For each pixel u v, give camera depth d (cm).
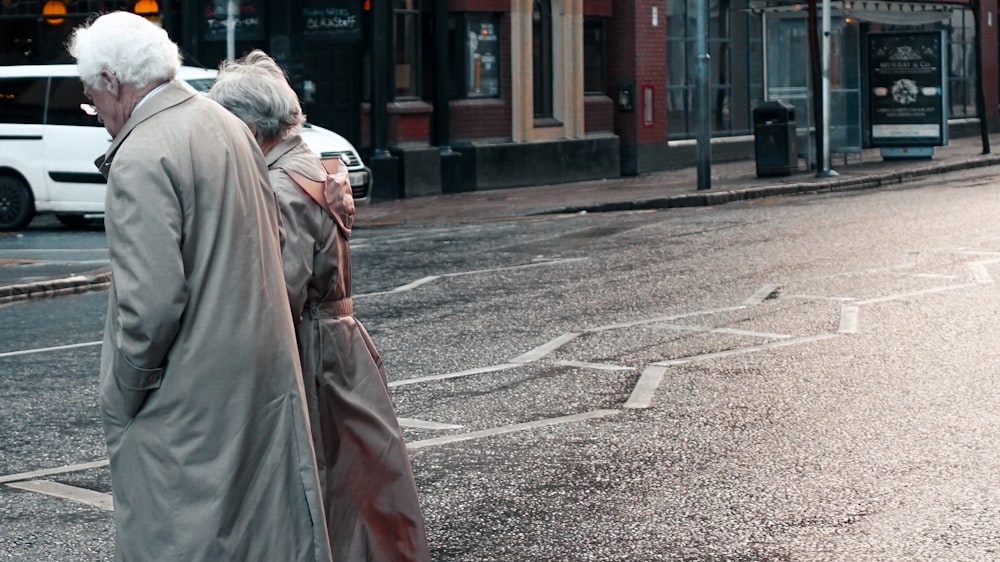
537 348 1105
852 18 3234
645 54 3158
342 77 2650
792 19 3005
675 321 1216
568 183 2953
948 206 2198
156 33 421
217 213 410
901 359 1024
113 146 414
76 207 2175
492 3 2798
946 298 1297
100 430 873
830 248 1705
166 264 396
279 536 421
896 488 700
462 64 2778
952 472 727
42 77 2194
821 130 2784
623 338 1140
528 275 1537
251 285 416
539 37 2964
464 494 707
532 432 834
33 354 1148
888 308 1251
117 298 399
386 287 1466
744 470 739
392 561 543
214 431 409
